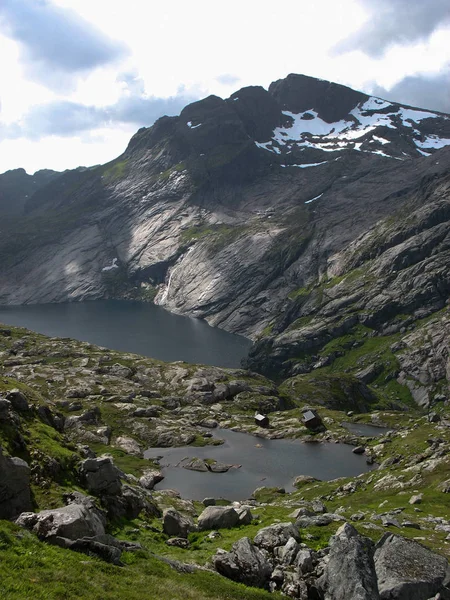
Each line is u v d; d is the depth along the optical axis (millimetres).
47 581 23094
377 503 63500
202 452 107500
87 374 157875
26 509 35000
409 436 100875
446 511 54000
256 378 181750
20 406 50062
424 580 27266
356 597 26281
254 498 79688
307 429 122312
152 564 30719
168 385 160750
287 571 32562
